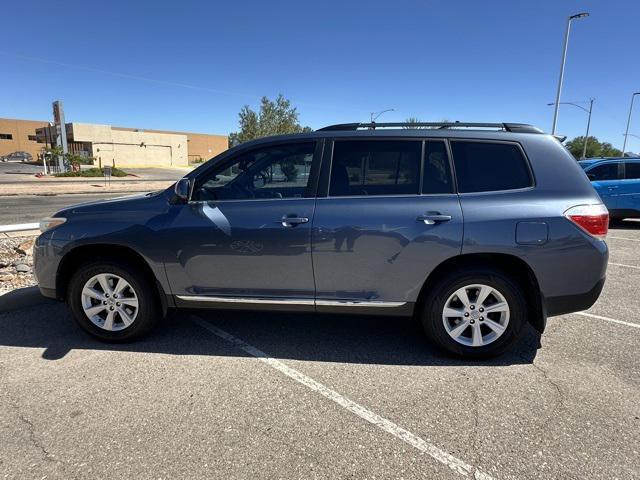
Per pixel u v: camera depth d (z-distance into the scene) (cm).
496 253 342
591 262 339
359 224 348
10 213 1355
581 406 298
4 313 468
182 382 329
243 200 367
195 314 468
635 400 305
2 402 301
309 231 352
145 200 383
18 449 254
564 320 459
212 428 274
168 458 246
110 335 392
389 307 360
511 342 355
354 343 399
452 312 355
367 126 373
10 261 634
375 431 272
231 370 348
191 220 366
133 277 378
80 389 318
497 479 232
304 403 302
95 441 261
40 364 356
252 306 375
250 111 3853
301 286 364
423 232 343
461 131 361
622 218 1115
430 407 298
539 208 337
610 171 1115
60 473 234
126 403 301
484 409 295
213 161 377
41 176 3625
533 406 298
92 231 375
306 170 366
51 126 4919
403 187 354
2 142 6650
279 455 249
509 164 351
